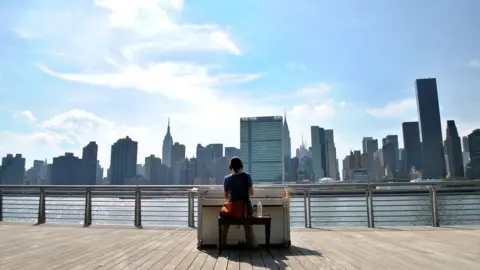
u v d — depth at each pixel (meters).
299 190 9.81
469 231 8.81
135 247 6.74
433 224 9.70
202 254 6.06
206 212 6.89
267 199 6.86
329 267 5.01
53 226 10.05
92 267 5.05
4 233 8.73
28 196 10.98
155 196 10.28
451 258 5.59
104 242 7.34
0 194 11.12
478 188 9.69
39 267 5.07
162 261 5.47
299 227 9.66
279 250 6.41
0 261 5.47
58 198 10.67
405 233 8.56
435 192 9.74
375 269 4.87
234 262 5.39
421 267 4.98
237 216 6.29
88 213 10.34
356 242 7.27
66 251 6.31
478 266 5.02
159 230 9.28
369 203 9.69
